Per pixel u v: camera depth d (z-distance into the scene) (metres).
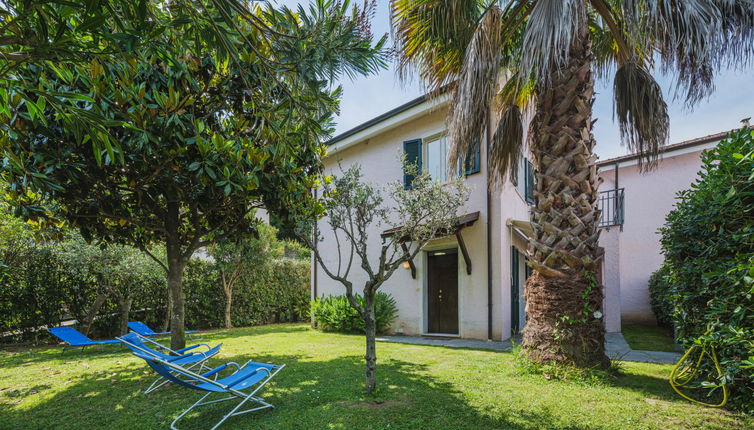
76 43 1.93
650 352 6.71
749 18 4.32
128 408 3.86
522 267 10.59
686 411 3.51
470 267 8.82
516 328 9.10
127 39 2.05
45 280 8.94
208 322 12.43
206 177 4.29
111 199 4.78
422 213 4.55
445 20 5.40
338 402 3.88
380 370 5.26
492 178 6.56
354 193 4.32
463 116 4.98
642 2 4.11
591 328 4.84
